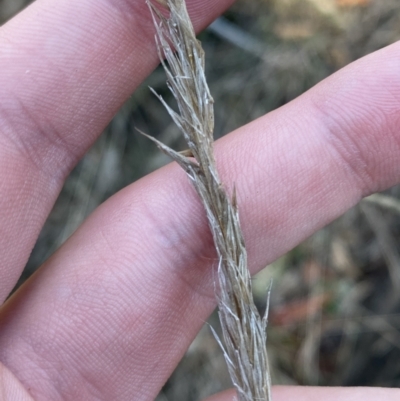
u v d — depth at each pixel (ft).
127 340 0.21
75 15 0.20
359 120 0.21
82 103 0.21
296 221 0.22
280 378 0.33
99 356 0.21
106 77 0.21
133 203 0.22
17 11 0.33
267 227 0.22
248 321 0.17
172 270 0.22
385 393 0.21
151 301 0.22
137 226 0.22
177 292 0.22
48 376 0.21
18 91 0.20
